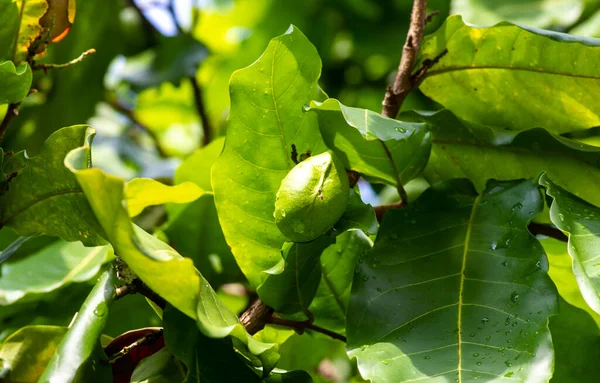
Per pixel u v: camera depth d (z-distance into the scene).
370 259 1.06
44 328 1.02
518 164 1.12
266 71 1.05
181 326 1.00
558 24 1.45
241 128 1.06
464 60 1.15
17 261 1.22
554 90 1.13
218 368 1.02
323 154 1.04
